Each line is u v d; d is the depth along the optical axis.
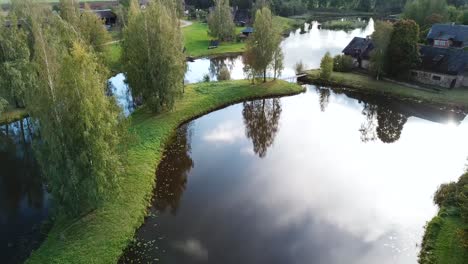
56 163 24.98
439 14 86.81
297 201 32.34
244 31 103.38
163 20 43.41
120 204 29.78
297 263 25.45
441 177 35.72
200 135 45.41
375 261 25.50
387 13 148.38
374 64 62.50
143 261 25.27
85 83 23.94
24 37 48.72
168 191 33.69
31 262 23.88
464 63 56.72
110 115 27.11
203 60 84.81
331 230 28.66
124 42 48.16
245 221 29.67
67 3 63.09
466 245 23.38
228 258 25.77
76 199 26.45
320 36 111.06
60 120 23.94
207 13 134.62
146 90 45.47
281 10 145.25
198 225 29.16
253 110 54.00
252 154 41.16
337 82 63.41
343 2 164.38
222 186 34.75
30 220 29.70
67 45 41.50
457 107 52.16
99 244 25.55
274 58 61.47
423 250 25.58
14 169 38.59
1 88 48.12
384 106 55.25
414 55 59.78
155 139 41.41
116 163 27.52
